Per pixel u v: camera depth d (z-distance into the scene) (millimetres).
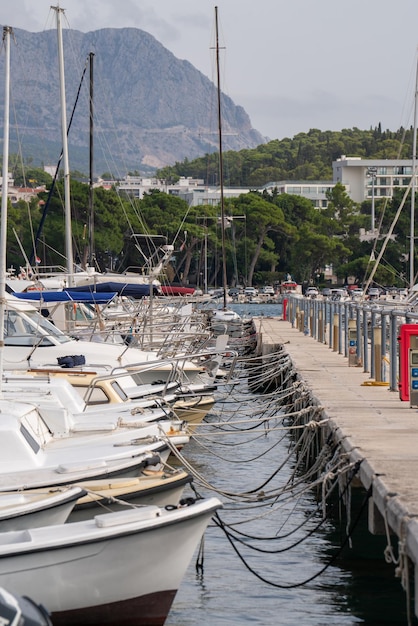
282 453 24312
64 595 10453
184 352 28438
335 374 25828
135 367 23422
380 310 22828
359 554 15125
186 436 16375
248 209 142750
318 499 18219
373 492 11805
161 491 12734
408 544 9359
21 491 12109
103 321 30219
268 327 53844
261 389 36875
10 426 13266
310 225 155500
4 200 15961
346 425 16406
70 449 14539
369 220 161500
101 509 12430
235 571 14305
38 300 26297
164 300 36281
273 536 16219
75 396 18078
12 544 10180
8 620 6801
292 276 150875
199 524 10883
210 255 131875
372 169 197000
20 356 23250
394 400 20078
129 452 14156
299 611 12562
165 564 10820
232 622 12117
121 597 10734
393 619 12195
